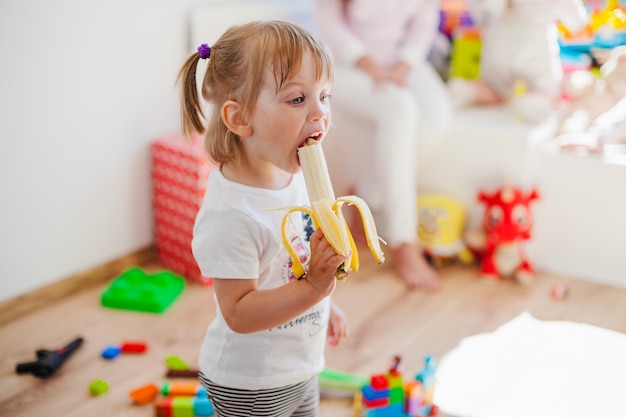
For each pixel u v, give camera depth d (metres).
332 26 2.10
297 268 0.91
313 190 0.92
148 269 2.04
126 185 1.98
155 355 1.63
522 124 2.08
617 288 1.97
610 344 1.70
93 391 1.49
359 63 2.10
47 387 1.50
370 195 2.17
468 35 2.34
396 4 2.12
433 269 2.07
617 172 1.91
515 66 2.16
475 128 2.07
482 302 1.88
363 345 1.67
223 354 1.02
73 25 1.76
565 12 2.07
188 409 1.42
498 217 1.98
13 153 1.71
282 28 0.95
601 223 1.97
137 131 1.97
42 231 1.81
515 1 2.12
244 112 0.96
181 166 1.92
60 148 1.80
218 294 0.96
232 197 0.97
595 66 2.18
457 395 1.51
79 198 1.88
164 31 1.97
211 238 0.95
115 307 1.83
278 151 0.96
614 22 2.14
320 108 0.95
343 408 1.46
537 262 2.08
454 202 2.12
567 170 1.98
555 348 1.68
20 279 1.79
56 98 1.77
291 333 1.01
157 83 1.99
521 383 1.55
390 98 2.02
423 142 2.12
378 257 0.91
